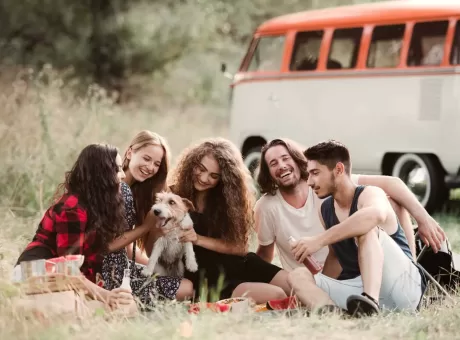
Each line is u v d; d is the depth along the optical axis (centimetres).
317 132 1560
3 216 1168
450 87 1395
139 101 2809
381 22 1482
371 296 718
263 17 2809
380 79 1475
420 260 833
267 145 848
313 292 743
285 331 687
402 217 832
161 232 785
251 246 1035
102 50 2659
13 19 2586
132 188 815
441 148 1402
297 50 1598
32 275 696
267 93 1634
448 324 704
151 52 2703
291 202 845
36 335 648
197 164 817
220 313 725
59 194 775
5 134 1405
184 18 2684
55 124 1469
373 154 1488
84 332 668
